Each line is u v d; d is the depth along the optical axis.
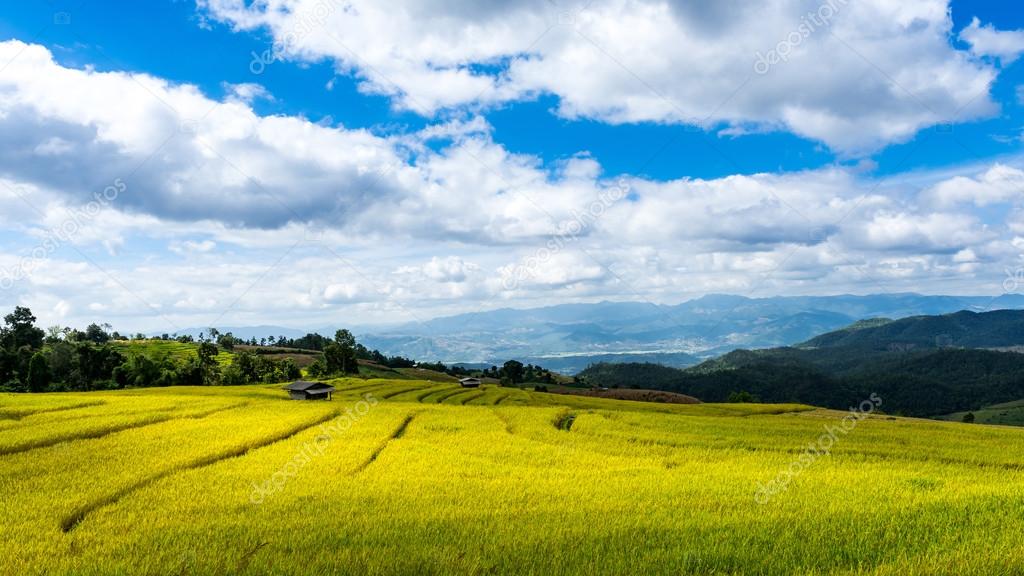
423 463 26.81
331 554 12.47
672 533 13.94
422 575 11.12
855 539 13.13
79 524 16.39
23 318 136.62
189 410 47.09
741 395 120.94
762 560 11.79
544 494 19.78
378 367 155.38
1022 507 15.60
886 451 32.12
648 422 45.94
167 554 13.02
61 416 41.12
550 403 77.88
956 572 10.57
